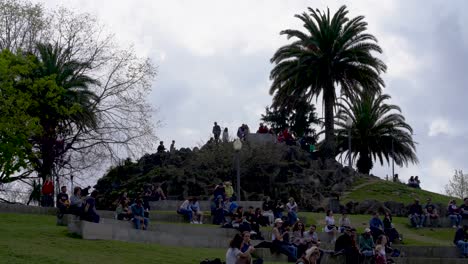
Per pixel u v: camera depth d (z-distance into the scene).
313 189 68.31
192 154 71.88
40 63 64.44
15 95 59.25
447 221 56.50
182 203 56.28
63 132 66.69
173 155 72.19
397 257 45.19
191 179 67.38
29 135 60.44
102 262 30.81
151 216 50.22
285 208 56.25
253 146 71.06
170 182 66.88
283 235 39.31
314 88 77.31
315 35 77.12
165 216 50.50
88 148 66.75
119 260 31.95
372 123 89.06
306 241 38.97
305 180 69.00
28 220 43.25
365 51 76.38
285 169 70.00
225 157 70.31
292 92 77.31
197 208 50.78
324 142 78.12
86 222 36.16
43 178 63.69
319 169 72.25
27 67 59.62
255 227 45.31
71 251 32.38
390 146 89.12
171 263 33.12
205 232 45.25
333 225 48.38
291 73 76.56
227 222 48.06
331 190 69.44
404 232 55.03
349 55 76.31
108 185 70.31
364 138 89.19
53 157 64.12
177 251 36.66
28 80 61.34
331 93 77.94
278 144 72.88
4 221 41.94
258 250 38.16
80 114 66.12
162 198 59.50
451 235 54.38
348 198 67.25
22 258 29.20
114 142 67.69
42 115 63.47
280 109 81.19
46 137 64.00
